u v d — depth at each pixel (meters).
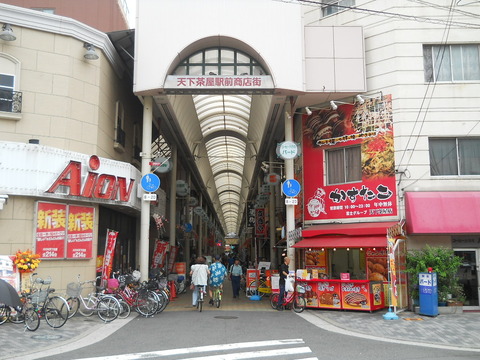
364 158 14.77
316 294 13.50
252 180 34.91
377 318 11.79
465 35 14.62
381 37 15.02
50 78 13.04
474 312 12.89
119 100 16.84
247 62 15.23
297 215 16.77
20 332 9.69
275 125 19.11
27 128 12.55
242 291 21.23
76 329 10.12
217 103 22.91
